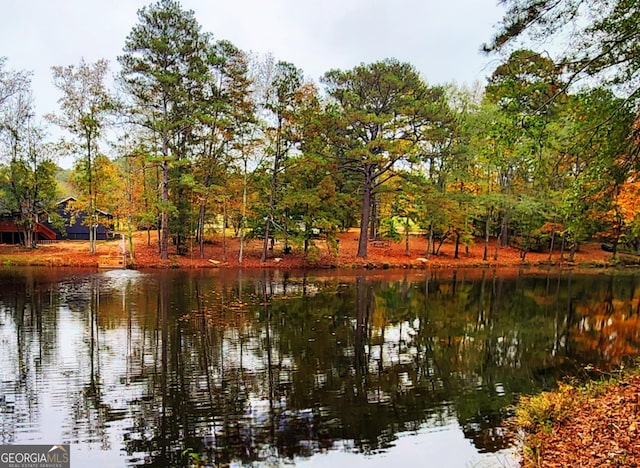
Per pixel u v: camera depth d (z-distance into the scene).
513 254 34.56
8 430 6.50
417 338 12.14
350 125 28.11
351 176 34.81
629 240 33.25
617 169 8.38
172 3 26.17
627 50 7.21
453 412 7.36
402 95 28.05
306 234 28.27
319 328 12.80
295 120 26.38
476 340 12.07
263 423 6.84
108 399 7.64
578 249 36.88
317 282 21.64
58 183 38.72
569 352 11.02
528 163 9.22
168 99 26.36
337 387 8.42
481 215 34.81
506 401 7.85
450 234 32.47
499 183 33.38
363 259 29.69
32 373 8.80
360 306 16.20
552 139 8.98
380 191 30.06
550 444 5.69
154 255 28.12
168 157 24.75
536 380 8.98
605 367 9.88
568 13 7.17
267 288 19.33
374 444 6.22
